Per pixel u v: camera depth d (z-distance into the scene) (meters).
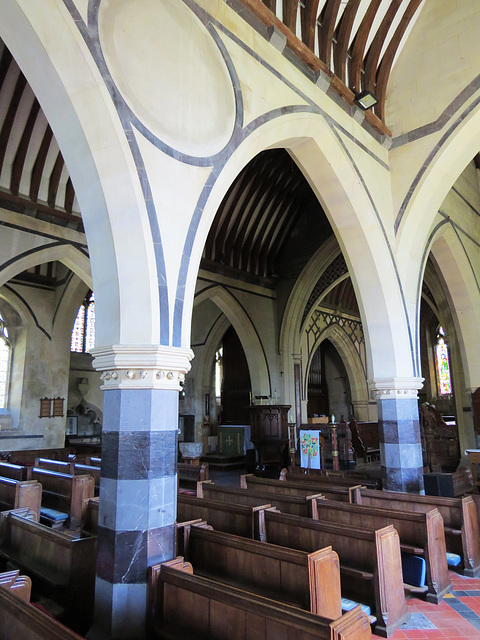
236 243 13.29
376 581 3.81
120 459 3.76
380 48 7.83
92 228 4.15
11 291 12.87
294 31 6.30
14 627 2.37
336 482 6.93
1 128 8.76
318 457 10.03
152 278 4.07
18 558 4.33
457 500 5.18
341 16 7.25
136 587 3.54
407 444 7.15
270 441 12.26
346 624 2.26
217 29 5.22
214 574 3.92
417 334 7.89
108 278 4.06
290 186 13.11
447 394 21.22
